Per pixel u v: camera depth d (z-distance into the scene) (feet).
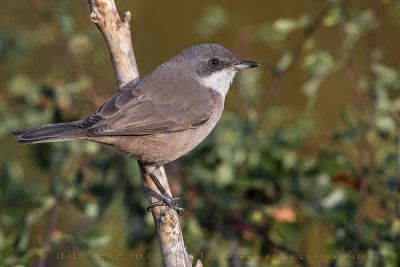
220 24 42.34
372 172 33.73
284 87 46.88
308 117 38.29
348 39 35.81
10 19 44.65
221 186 33.96
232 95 41.16
